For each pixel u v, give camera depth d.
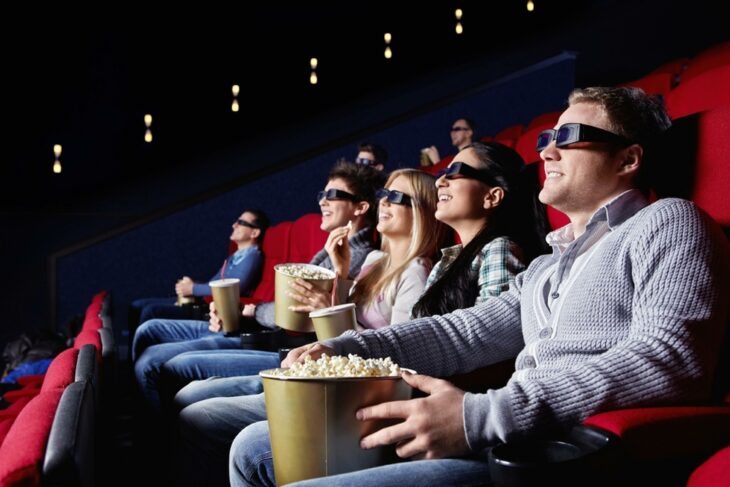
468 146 1.15
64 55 3.82
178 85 3.98
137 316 2.69
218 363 1.40
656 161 0.83
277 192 3.36
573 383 0.65
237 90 4.02
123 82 3.91
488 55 4.11
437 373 0.90
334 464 0.66
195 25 4.00
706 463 0.55
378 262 1.31
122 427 1.89
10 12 3.75
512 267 1.03
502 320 0.92
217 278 2.55
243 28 4.07
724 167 0.81
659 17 3.96
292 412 0.66
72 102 3.84
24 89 3.78
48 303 3.25
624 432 0.58
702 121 0.84
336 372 0.70
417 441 0.65
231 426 1.03
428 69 4.21
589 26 4.02
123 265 3.26
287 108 4.11
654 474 0.59
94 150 3.86
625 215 0.79
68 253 3.24
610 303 0.73
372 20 4.20
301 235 2.29
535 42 4.03
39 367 1.91
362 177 1.65
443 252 1.15
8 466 0.60
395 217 1.27
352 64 4.20
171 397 1.39
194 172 3.93
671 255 0.68
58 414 0.70
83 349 1.16
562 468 0.54
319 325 1.02
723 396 0.72
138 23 3.93
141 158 3.92
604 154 0.81
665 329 0.65
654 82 2.38
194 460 1.04
